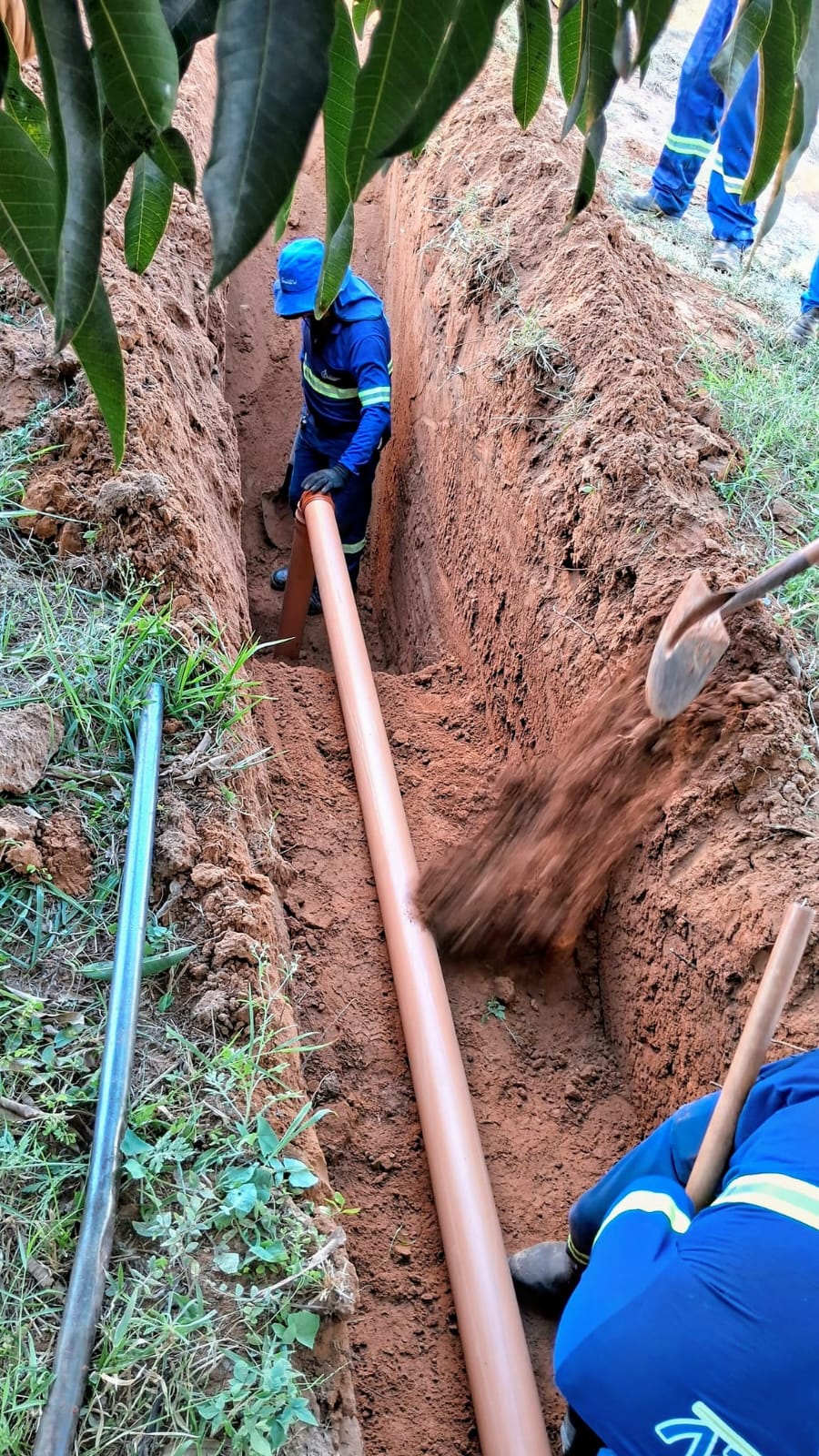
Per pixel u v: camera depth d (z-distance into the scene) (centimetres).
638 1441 120
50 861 205
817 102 125
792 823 237
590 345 353
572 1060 280
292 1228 169
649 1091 263
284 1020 205
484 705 381
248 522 580
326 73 75
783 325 480
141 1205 167
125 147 97
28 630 243
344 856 308
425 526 472
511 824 275
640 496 301
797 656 269
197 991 197
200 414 368
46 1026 183
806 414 381
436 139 527
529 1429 196
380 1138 249
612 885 278
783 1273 117
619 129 711
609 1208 181
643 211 571
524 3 118
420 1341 219
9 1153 165
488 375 387
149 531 262
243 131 76
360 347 475
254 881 223
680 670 175
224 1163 174
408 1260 231
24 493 266
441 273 459
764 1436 113
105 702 232
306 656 520
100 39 84
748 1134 141
